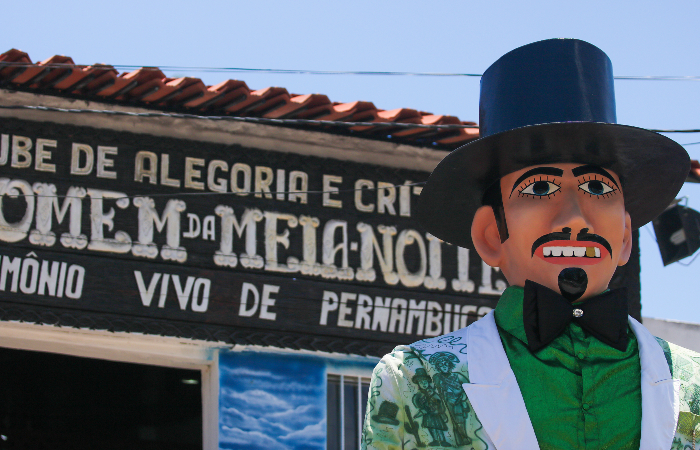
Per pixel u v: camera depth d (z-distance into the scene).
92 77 7.82
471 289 9.16
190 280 8.23
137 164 8.23
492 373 3.25
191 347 8.16
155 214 8.22
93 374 10.50
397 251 8.99
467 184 3.73
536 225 3.50
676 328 9.88
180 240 8.26
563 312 3.29
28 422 10.16
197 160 8.45
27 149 7.94
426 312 8.98
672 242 10.17
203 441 8.20
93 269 7.95
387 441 3.25
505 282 9.28
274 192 8.45
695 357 3.41
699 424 3.22
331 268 8.73
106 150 8.16
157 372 10.64
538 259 3.47
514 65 3.60
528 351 3.29
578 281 3.40
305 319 8.56
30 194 7.88
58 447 10.19
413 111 8.73
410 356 3.37
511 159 3.55
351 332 8.70
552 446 3.13
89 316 7.87
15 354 10.31
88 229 8.00
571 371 3.24
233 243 8.44
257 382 8.28
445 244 9.16
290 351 8.45
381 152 9.02
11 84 7.89
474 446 3.14
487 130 3.64
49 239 7.86
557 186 3.54
